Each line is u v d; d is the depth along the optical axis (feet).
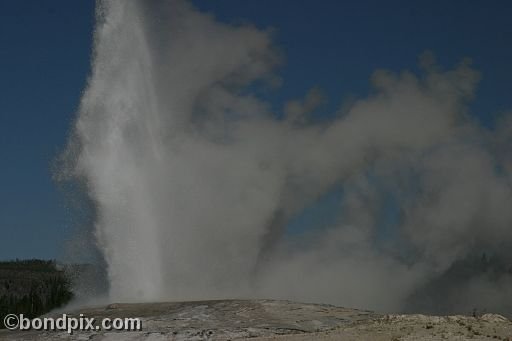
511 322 152.25
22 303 308.19
